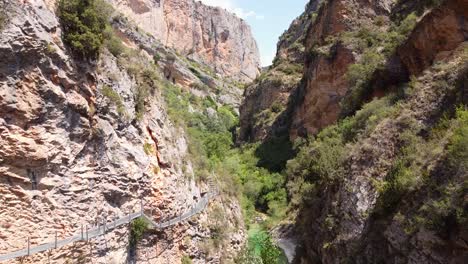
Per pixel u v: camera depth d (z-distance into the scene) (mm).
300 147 51562
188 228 25766
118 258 19047
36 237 15648
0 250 14594
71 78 17875
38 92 16203
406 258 15562
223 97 101125
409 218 16109
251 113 80250
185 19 124000
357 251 20031
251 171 57719
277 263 33000
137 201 21188
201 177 30906
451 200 13648
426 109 21969
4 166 15148
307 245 29906
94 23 19031
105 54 20953
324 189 29688
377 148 23438
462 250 12805
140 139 22422
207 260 26734
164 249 22828
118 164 20047
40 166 16188
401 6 49094
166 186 23812
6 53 15180
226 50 142375
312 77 55344
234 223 34500
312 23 65875
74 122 17859
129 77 22953
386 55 37000
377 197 20594
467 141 14867
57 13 17875
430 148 18094
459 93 19828
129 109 21922
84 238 17266
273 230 41406
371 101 31625
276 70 80500
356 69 40188
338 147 31016
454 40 25469
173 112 31016
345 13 54594
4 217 14977
